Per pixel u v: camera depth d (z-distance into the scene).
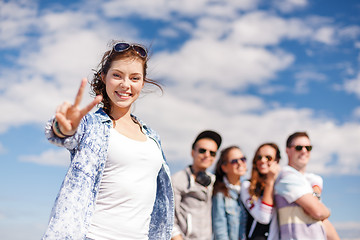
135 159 2.05
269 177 4.12
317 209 3.79
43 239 1.68
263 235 4.12
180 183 4.39
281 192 3.98
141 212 2.07
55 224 1.71
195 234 4.25
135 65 2.19
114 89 2.17
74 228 1.74
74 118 1.68
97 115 2.06
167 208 2.37
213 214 4.42
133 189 2.02
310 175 4.35
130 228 2.01
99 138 1.96
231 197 4.43
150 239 2.33
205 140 4.55
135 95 2.22
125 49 2.17
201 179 4.42
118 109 2.24
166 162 2.41
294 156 4.26
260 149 4.45
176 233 4.18
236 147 4.62
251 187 4.34
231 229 4.32
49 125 1.73
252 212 4.19
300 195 3.85
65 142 1.75
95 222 1.93
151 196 2.14
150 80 2.47
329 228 4.11
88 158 1.88
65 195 1.78
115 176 1.99
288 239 3.88
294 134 4.34
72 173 1.83
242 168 4.49
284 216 3.97
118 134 2.06
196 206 4.35
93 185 1.90
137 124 2.34
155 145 2.26
